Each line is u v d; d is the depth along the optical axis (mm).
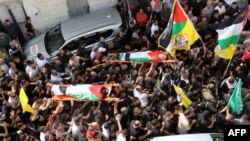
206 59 14695
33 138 13227
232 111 12555
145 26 17266
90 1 18469
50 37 17250
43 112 13867
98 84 14352
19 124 13297
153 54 14930
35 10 17953
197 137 12188
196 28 16297
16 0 17453
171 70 14188
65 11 18422
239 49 14828
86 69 15078
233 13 16891
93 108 13742
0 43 17266
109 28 16641
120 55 15352
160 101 13547
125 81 14164
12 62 15773
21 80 14852
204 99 13312
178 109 12648
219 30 13680
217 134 12281
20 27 18344
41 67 15656
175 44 13977
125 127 13156
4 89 14992
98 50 15789
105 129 12656
